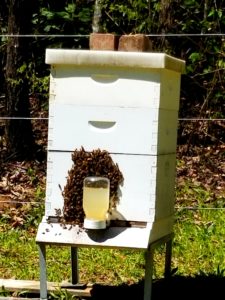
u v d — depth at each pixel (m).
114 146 2.29
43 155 5.20
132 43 2.39
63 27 5.94
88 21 5.91
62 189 2.32
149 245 2.27
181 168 4.71
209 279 2.78
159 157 2.31
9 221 3.72
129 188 2.29
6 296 2.65
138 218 2.28
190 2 5.36
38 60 5.88
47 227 2.32
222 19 5.36
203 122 5.38
